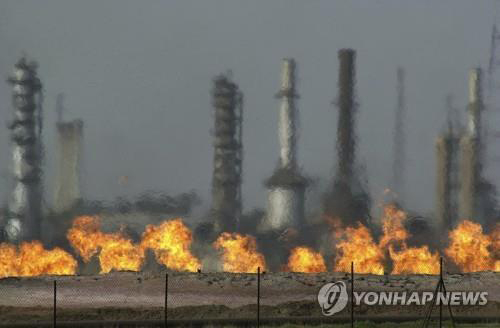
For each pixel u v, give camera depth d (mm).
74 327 159500
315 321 169250
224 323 165000
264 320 170500
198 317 180250
